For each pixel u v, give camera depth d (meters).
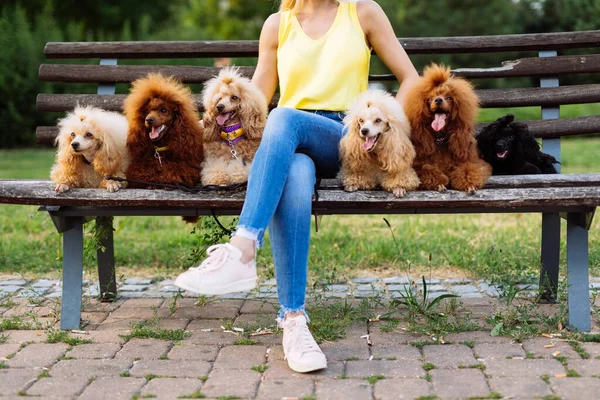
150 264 4.89
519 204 3.04
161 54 4.13
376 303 3.70
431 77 3.08
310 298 3.93
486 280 4.30
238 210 3.27
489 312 3.56
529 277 4.13
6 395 2.55
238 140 3.21
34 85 14.30
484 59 20.80
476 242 5.25
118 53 4.12
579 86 3.93
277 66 3.63
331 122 3.17
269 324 3.39
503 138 3.38
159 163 3.19
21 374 2.75
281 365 2.85
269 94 3.64
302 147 3.09
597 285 4.10
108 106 4.02
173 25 20.27
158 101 3.10
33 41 14.55
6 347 3.07
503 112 14.56
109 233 3.84
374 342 3.11
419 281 4.35
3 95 14.27
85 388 2.62
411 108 3.12
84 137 3.08
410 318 3.37
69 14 18.98
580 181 3.12
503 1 22.41
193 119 3.20
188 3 24.09
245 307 3.73
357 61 3.44
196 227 3.92
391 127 3.01
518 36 4.01
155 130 3.12
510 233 5.55
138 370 2.79
